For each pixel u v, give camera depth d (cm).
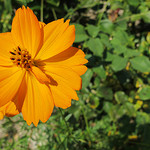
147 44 23
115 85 24
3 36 13
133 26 26
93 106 21
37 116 12
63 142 17
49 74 13
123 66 19
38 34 12
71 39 12
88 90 21
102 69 19
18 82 13
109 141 20
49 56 13
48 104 12
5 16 19
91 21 22
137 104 22
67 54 13
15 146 19
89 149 19
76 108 20
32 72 13
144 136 21
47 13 19
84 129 21
